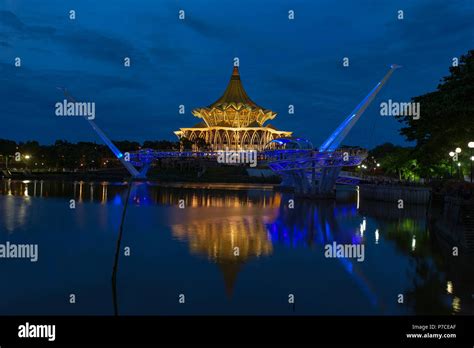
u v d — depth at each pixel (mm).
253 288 24531
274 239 39188
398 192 74375
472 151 42688
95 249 34281
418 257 32031
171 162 174500
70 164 175125
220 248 34906
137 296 23141
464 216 31781
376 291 23953
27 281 25703
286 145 95875
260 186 126625
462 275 27062
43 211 57344
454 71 50125
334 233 43094
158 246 35469
